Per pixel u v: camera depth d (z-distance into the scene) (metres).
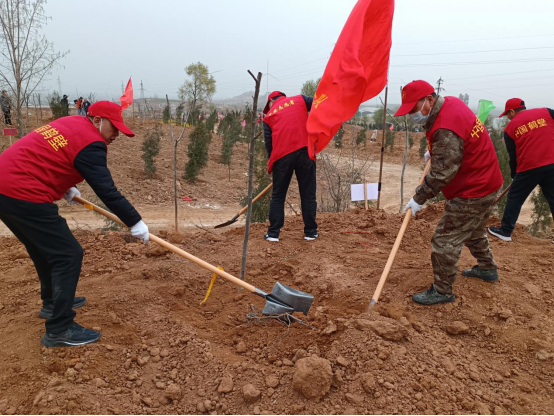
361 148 29.11
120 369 2.86
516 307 3.65
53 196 2.91
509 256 4.95
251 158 3.82
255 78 3.47
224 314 3.74
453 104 3.36
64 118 3.00
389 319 3.13
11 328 3.29
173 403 2.57
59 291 2.91
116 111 3.07
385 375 2.66
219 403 2.53
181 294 3.97
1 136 14.95
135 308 3.59
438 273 3.61
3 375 2.72
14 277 4.29
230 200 14.70
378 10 3.74
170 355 3.00
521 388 2.73
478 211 3.46
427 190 3.41
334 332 3.20
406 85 3.40
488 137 3.42
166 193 14.08
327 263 4.61
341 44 3.58
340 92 3.51
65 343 2.98
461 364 2.91
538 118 5.16
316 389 2.51
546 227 10.73
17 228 2.89
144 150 14.93
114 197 2.98
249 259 4.73
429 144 3.54
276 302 3.50
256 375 2.73
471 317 3.47
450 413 2.46
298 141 4.85
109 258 4.66
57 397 2.49
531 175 5.18
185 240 5.25
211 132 25.19
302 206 5.27
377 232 5.68
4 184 2.73
